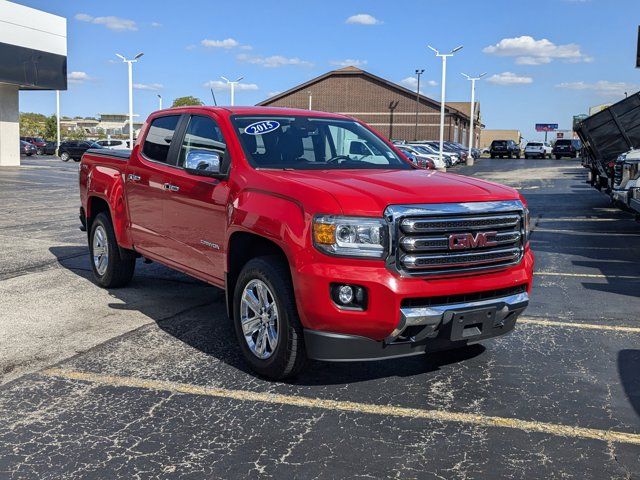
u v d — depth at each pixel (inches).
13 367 197.3
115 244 285.9
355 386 185.3
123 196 272.2
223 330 236.7
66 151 1871.3
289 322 174.6
